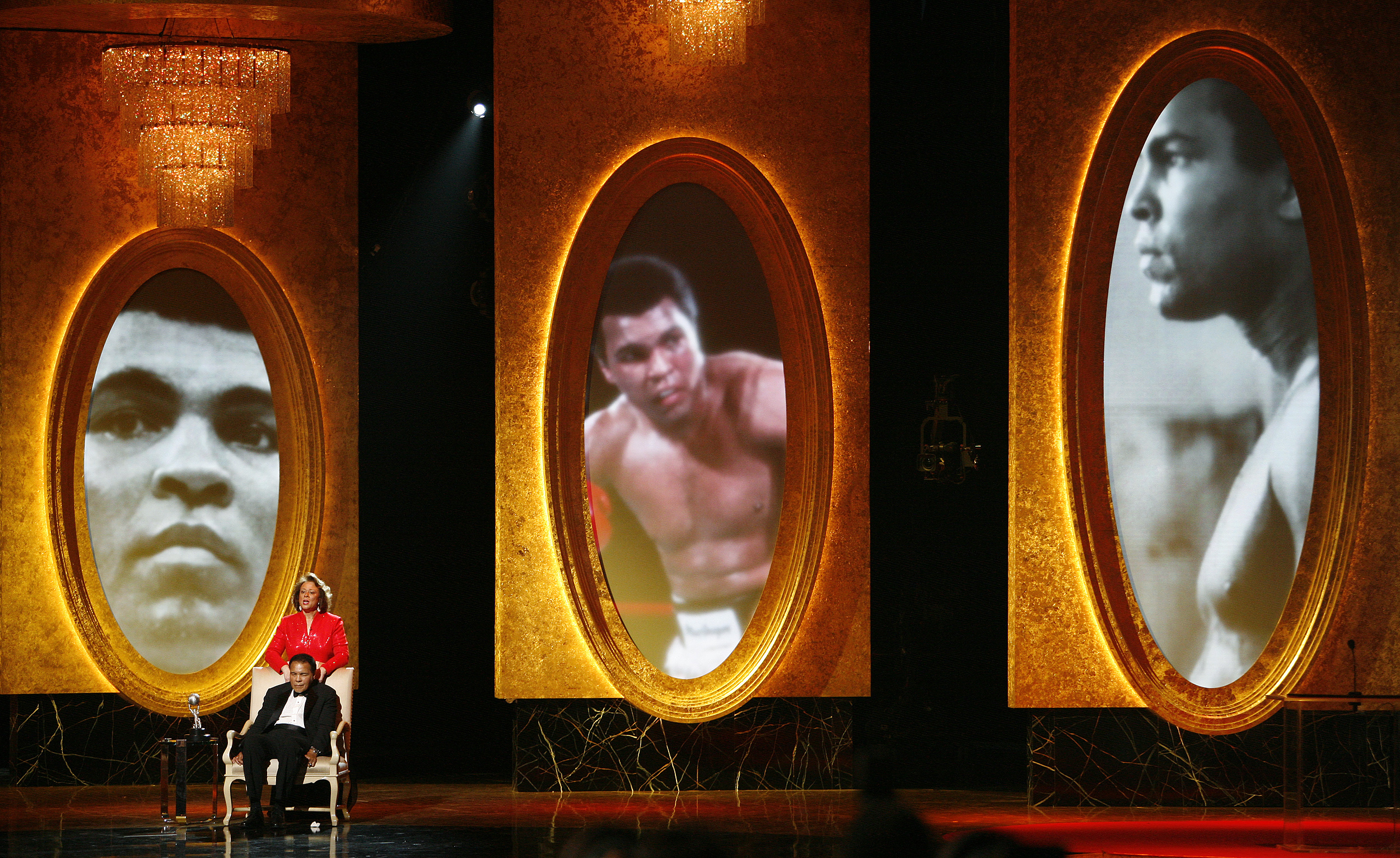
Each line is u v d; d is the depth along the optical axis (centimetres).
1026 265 1141
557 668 1174
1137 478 1134
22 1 1101
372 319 1373
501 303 1177
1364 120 1152
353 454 1259
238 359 1240
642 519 1175
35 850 905
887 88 1358
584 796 1152
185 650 1222
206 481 1231
